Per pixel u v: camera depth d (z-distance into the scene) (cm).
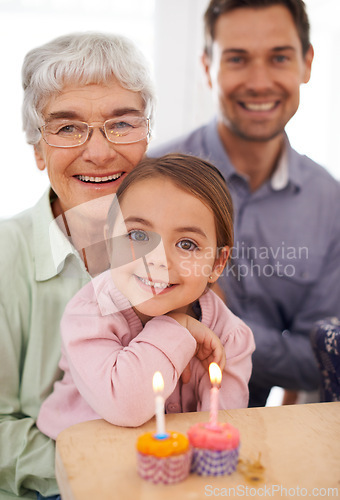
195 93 179
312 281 169
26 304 108
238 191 165
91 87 102
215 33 160
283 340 167
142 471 62
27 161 206
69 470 64
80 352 83
